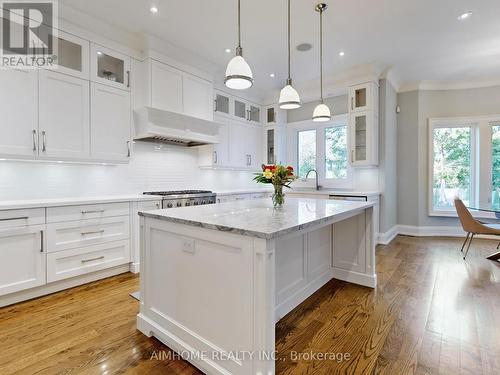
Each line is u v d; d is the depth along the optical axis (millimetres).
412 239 4656
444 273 3010
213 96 4328
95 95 2941
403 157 5059
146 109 3158
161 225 1760
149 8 2672
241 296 1354
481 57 3832
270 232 1248
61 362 1568
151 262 1850
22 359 1591
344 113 4871
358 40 3322
